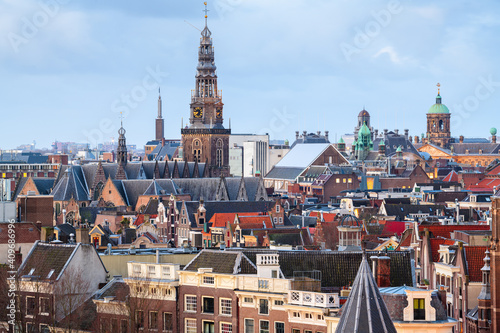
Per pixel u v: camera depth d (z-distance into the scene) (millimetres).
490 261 154000
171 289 152250
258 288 144375
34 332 159125
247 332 144750
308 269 157375
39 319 161250
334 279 157125
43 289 161125
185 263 179125
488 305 154250
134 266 157500
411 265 159500
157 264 155000
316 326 136750
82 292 161875
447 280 170500
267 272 146375
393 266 158875
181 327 151500
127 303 151500
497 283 153000
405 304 130875
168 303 152500
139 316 152625
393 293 132000
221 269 150000
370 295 102750
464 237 182375
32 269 165250
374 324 101375
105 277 168250
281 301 141500
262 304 143375
